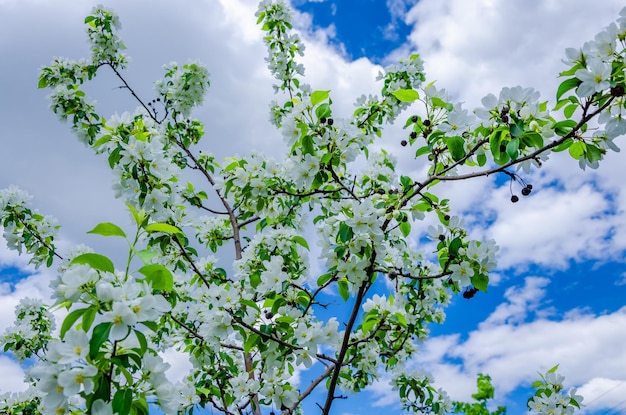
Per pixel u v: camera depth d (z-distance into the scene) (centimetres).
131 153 354
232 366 484
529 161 299
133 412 199
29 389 495
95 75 746
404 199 347
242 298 373
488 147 327
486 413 730
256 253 457
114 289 195
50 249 551
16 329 615
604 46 244
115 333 188
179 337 491
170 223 402
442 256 342
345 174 532
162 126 650
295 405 424
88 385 180
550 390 469
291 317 334
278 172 418
